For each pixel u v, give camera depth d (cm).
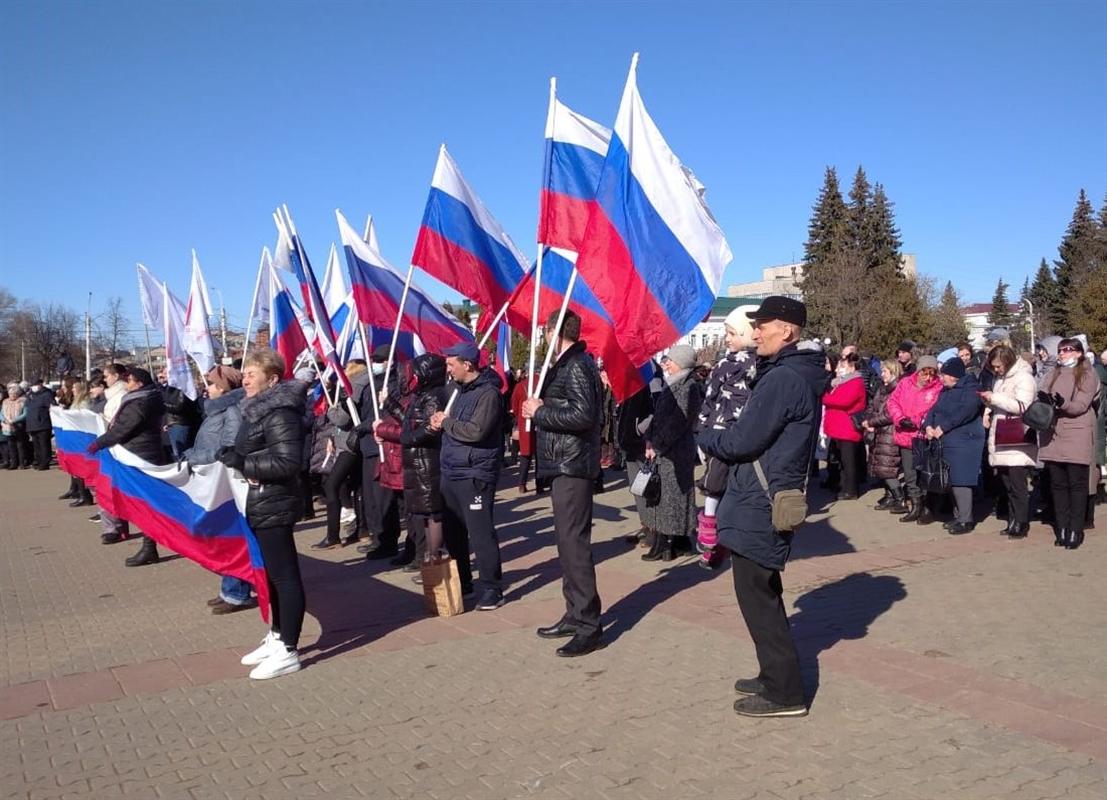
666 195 616
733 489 436
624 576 765
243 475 529
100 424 998
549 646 569
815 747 400
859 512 1051
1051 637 544
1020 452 838
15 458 2192
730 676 498
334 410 905
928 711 435
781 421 415
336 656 570
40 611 729
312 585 781
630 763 392
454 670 531
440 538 706
